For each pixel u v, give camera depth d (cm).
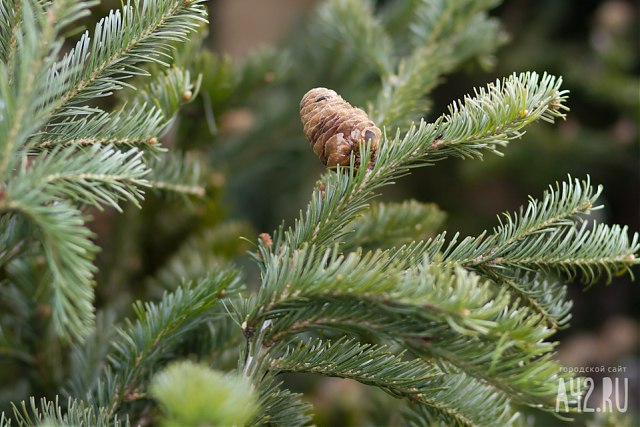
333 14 110
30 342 101
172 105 94
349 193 87
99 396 91
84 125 87
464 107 88
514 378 81
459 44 110
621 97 198
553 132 205
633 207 215
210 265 107
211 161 134
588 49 217
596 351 189
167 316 90
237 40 251
